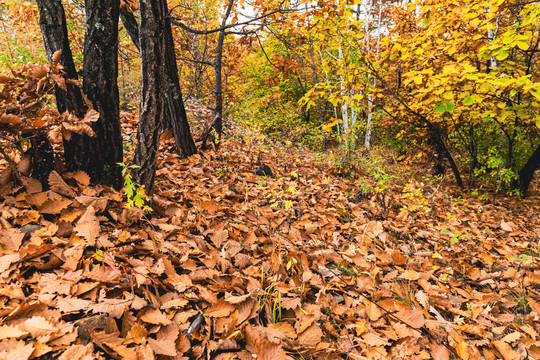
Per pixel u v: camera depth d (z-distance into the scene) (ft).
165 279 5.36
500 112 14.33
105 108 7.05
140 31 6.48
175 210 8.07
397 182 20.13
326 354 4.66
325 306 5.93
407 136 25.96
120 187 7.79
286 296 5.83
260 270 6.30
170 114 13.39
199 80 34.35
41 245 4.90
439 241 11.39
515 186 21.16
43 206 5.91
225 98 26.76
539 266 9.57
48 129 6.03
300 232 9.24
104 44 6.72
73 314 4.08
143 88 6.80
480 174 22.31
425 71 13.00
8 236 5.02
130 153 11.17
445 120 21.07
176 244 6.55
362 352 5.04
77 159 7.06
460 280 8.93
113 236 6.04
